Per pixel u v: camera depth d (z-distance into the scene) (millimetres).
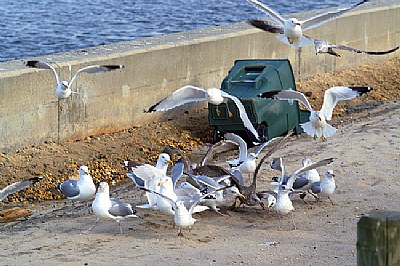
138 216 13297
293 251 11852
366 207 13859
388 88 24312
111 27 34125
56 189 15898
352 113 21672
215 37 21500
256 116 18250
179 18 36781
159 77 20203
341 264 11258
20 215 14438
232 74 19047
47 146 18094
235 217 13570
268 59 21000
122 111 19547
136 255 11828
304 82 23922
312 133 13117
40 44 30797
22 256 11945
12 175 16812
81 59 18781
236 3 40031
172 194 12891
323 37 24406
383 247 7578
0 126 17297
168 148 17484
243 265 11305
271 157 17125
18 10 36188
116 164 17844
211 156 16906
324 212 13664
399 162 16422
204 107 21312
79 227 13328
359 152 17188
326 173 13859
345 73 25188
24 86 17656
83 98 18703
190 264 11367
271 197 13820
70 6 37750
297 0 43344
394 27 27453
